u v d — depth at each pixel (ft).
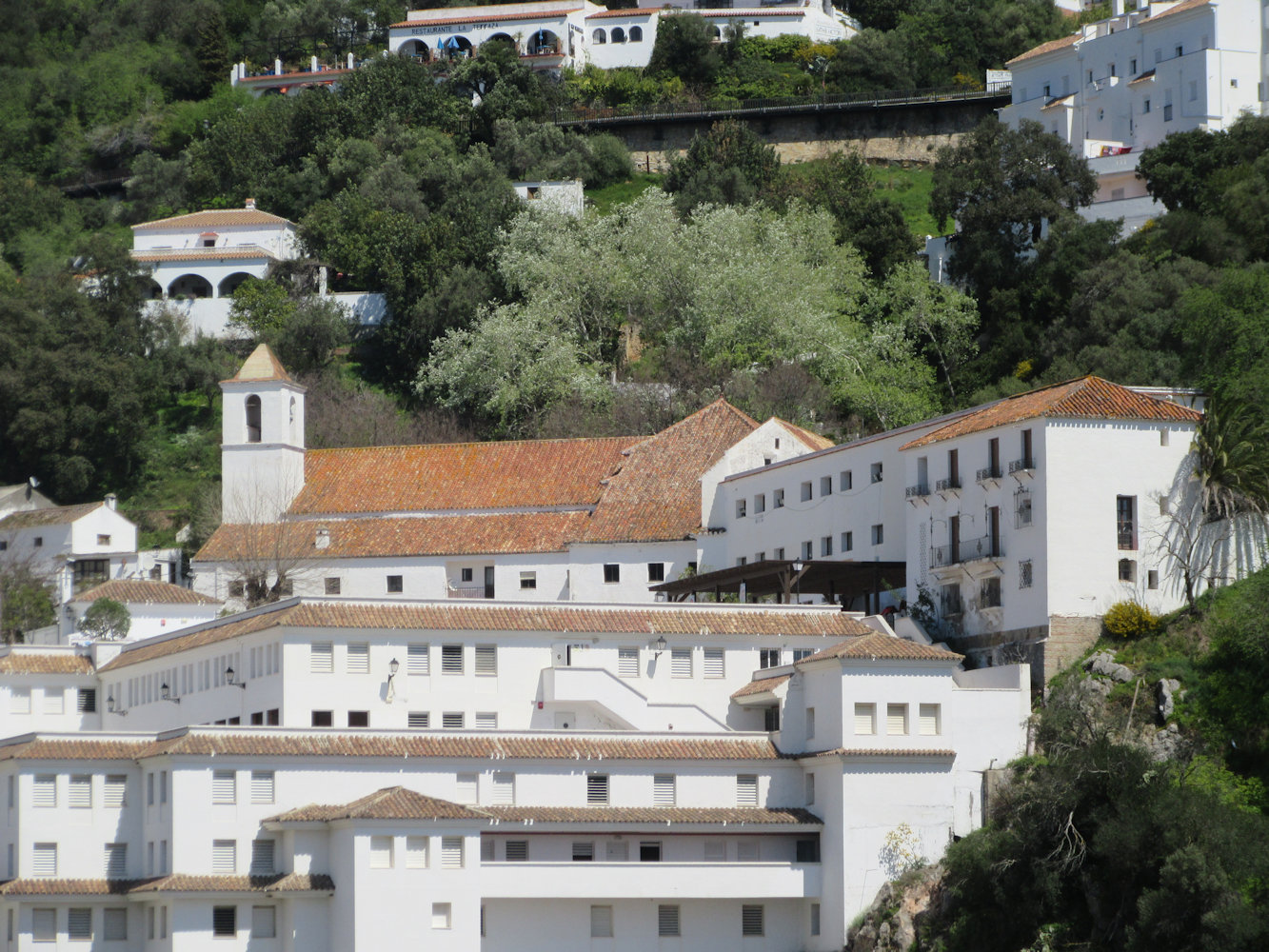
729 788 490.08
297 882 453.58
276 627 506.89
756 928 484.33
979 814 478.59
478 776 480.23
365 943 444.14
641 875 472.44
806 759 486.38
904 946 447.83
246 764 467.11
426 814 451.94
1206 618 486.79
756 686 516.73
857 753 470.80
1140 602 504.43
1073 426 506.07
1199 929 395.14
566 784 483.51
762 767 491.31
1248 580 490.90
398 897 449.06
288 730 475.31
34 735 485.97
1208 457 514.27
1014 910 429.79
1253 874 402.11
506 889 464.65
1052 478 502.79
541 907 473.26
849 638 526.57
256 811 466.29
